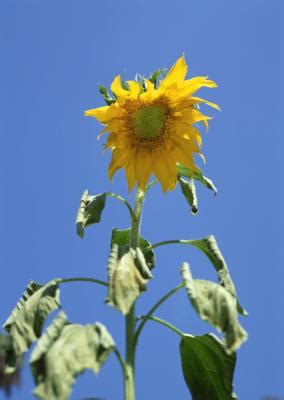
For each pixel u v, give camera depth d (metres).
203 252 5.91
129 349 5.29
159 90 5.73
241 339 4.90
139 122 5.79
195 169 5.88
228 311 4.96
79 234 5.63
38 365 4.77
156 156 5.80
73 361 4.71
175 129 5.79
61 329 4.99
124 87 5.96
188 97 5.79
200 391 5.79
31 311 5.35
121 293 4.93
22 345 5.23
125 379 5.16
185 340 5.66
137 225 5.80
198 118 5.77
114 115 5.80
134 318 5.42
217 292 5.04
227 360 5.61
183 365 5.82
